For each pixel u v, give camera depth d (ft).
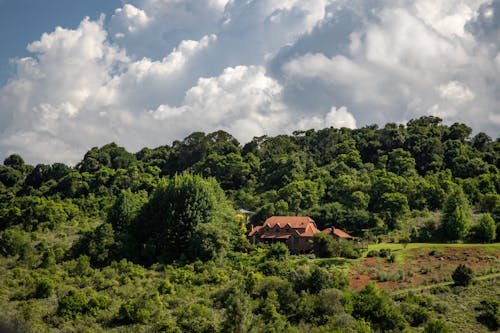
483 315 199.21
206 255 312.91
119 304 238.27
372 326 198.18
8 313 214.28
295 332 191.62
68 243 368.27
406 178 464.24
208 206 354.95
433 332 180.65
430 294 224.12
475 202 402.52
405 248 303.48
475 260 266.77
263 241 361.10
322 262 289.94
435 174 479.41
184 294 253.03
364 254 303.07
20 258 322.55
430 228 342.64
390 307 205.16
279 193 453.99
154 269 306.55
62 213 437.58
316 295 220.84
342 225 377.30
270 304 216.74
